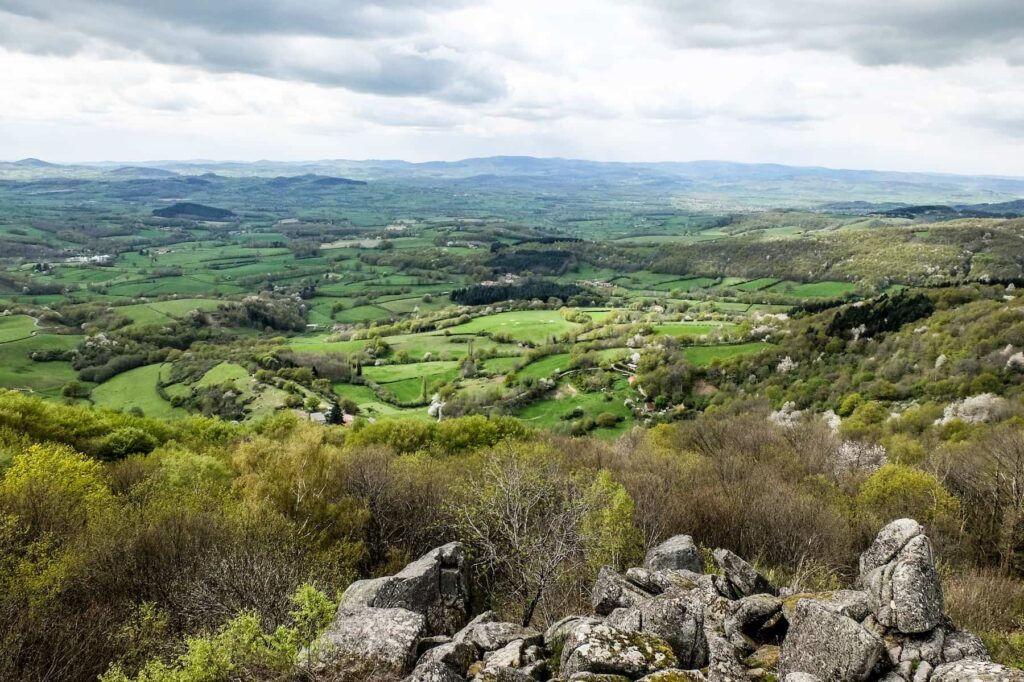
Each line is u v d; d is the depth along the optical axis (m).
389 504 23.00
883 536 10.45
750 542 21.67
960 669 7.87
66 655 10.61
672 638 9.52
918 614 8.96
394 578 13.75
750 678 8.90
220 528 16.08
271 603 12.34
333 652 9.66
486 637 10.80
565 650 9.33
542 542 14.68
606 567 13.05
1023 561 21.88
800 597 10.79
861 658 8.27
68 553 13.61
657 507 23.27
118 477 23.16
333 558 17.66
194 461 23.36
